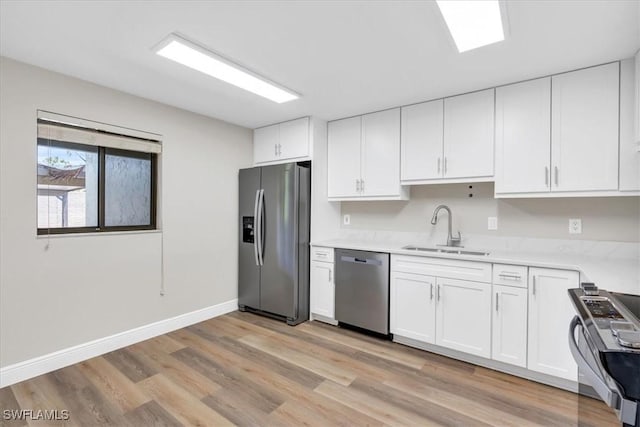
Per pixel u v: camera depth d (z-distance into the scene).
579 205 2.44
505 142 2.47
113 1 1.53
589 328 0.90
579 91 2.19
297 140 3.46
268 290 3.41
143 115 2.83
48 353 2.29
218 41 1.90
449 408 1.88
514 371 2.25
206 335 2.96
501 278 2.25
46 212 2.36
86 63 2.18
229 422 1.76
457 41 1.87
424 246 3.06
